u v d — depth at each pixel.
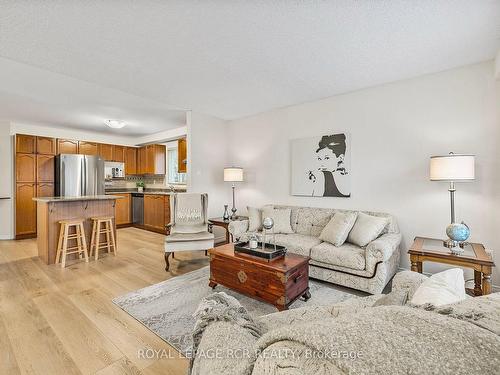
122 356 1.63
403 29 1.99
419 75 2.86
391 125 3.08
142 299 2.39
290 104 3.93
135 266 3.35
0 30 2.02
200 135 4.43
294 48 2.29
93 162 5.44
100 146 6.11
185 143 5.41
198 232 3.61
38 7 1.75
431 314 0.51
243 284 2.31
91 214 3.91
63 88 3.24
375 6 1.73
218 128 4.77
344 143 3.42
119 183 6.74
